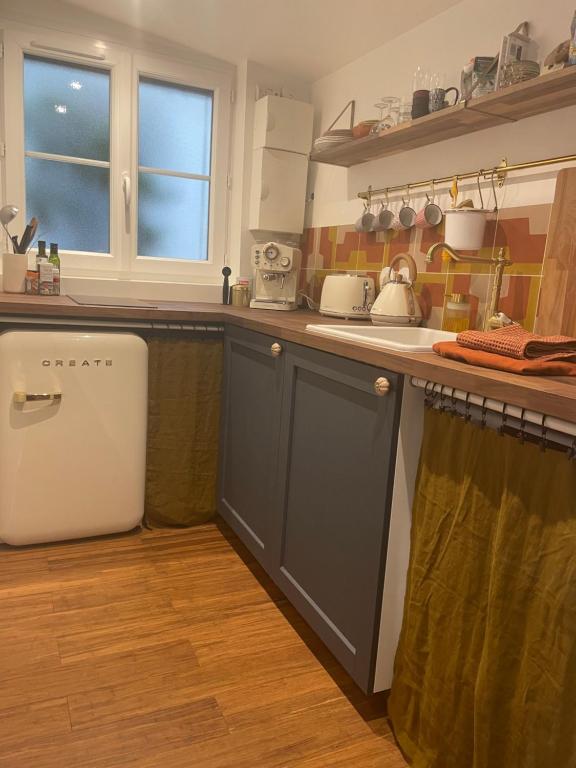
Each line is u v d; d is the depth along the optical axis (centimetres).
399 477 134
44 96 258
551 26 166
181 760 133
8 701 148
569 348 125
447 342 138
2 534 216
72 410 215
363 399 142
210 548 234
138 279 286
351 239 259
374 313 210
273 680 162
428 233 213
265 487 198
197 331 235
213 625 184
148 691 154
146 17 251
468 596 117
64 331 214
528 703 102
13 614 183
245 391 215
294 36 247
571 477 94
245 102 281
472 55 195
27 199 262
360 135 223
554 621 97
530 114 170
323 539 162
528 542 103
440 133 195
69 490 221
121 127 270
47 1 247
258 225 279
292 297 271
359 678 144
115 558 221
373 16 218
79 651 168
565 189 152
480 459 114
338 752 139
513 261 178
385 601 139
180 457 242
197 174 294
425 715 129
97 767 130
